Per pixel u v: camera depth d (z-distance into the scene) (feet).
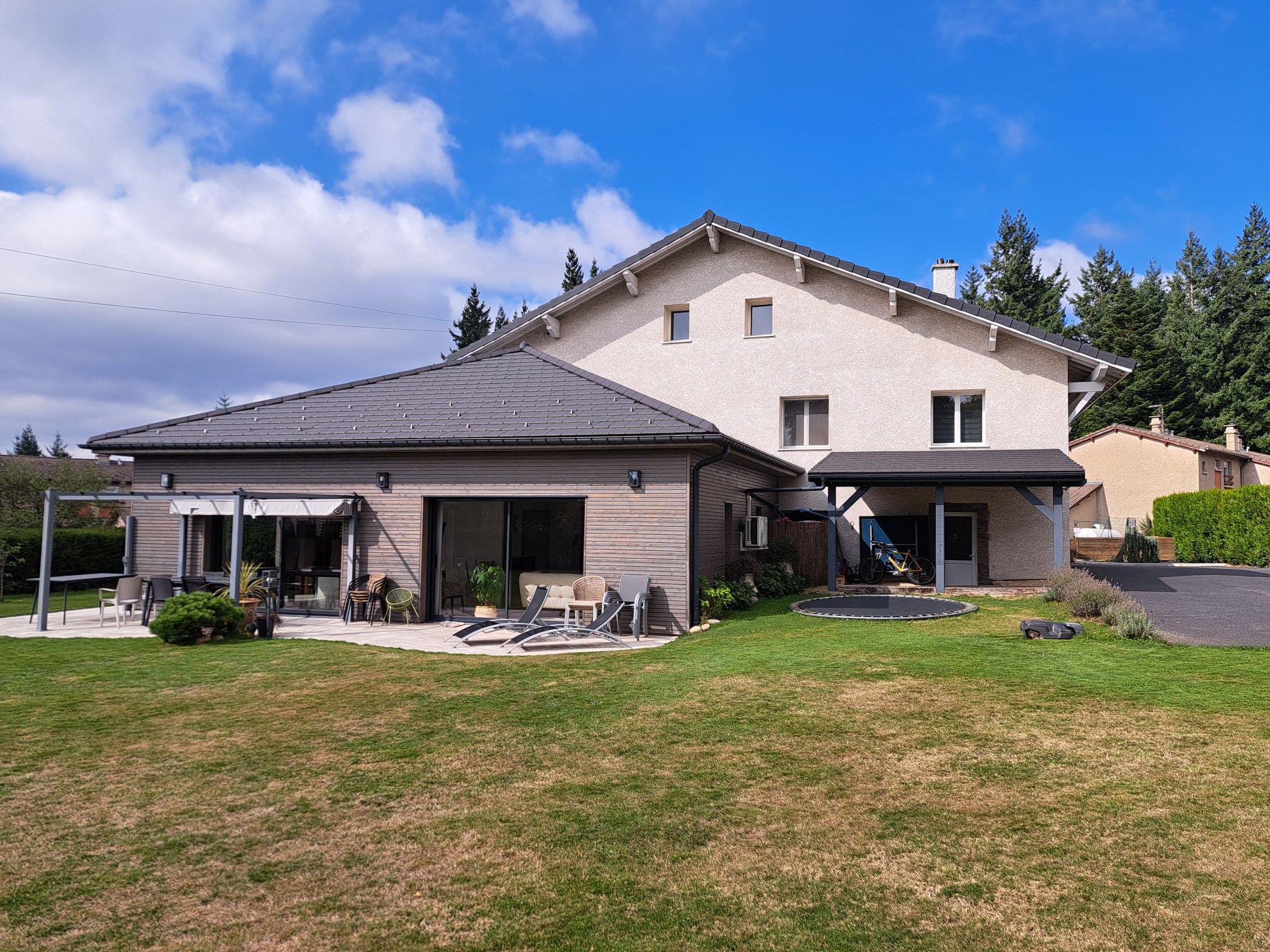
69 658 41.09
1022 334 69.36
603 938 14.12
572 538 52.21
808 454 76.69
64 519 110.73
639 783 21.94
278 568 57.72
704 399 80.02
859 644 40.78
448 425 53.93
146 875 16.84
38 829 19.27
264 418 59.11
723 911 15.03
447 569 54.70
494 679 35.47
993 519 73.10
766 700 30.22
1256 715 26.55
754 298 79.46
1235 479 145.18
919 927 14.39
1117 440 133.59
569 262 198.90
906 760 23.21
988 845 17.62
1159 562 108.27
